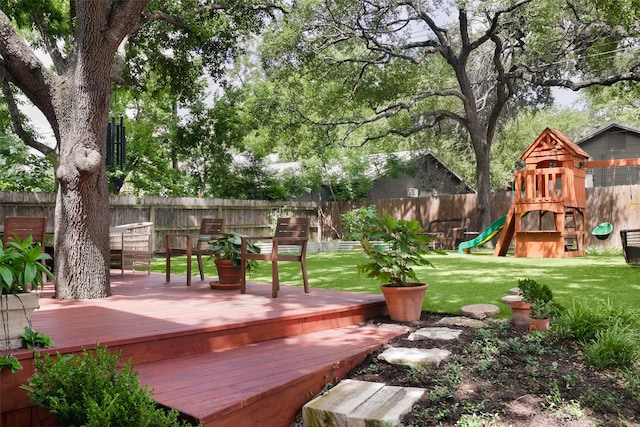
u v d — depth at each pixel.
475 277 7.60
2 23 4.84
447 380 3.02
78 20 4.99
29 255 2.65
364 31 15.44
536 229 15.30
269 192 18.70
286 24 15.25
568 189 12.29
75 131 4.98
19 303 2.57
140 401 2.11
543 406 2.70
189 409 2.34
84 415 2.11
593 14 14.03
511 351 3.51
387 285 4.87
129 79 11.90
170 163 21.70
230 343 3.66
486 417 2.58
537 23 14.05
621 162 12.79
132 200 13.33
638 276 7.34
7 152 13.46
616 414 2.63
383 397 2.77
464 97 16.34
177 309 4.30
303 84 18.28
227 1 10.58
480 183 16.12
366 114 23.55
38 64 4.98
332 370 3.18
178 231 14.50
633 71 14.73
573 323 3.74
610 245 13.74
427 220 17.33
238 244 5.70
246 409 2.52
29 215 11.19
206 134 18.02
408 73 16.84
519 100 19.89
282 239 5.34
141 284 6.35
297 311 4.25
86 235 5.00
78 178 4.92
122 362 3.03
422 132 21.14
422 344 3.76
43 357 2.59
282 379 2.82
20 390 2.47
